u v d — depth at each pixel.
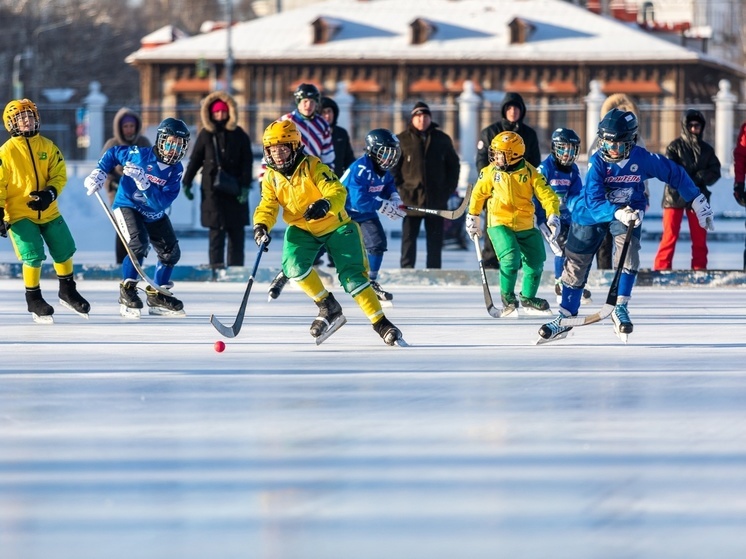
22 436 11.30
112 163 22.64
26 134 21.69
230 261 32.12
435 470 9.92
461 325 21.89
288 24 119.50
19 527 8.35
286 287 30.86
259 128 83.56
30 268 21.97
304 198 18.28
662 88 110.56
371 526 8.37
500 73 112.44
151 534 8.20
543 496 9.12
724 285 31.23
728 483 9.49
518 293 29.06
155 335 20.00
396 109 71.19
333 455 10.49
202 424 11.91
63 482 9.55
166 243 23.45
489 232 23.42
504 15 116.94
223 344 17.66
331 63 114.31
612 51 111.19
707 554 7.77
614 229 19.06
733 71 119.44
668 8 185.75
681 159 31.12
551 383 14.65
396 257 46.16
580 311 25.09
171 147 22.38
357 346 18.52
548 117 85.81
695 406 12.98
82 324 21.80
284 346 18.50
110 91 156.38
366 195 25.25
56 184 21.92
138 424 11.91
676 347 18.53
